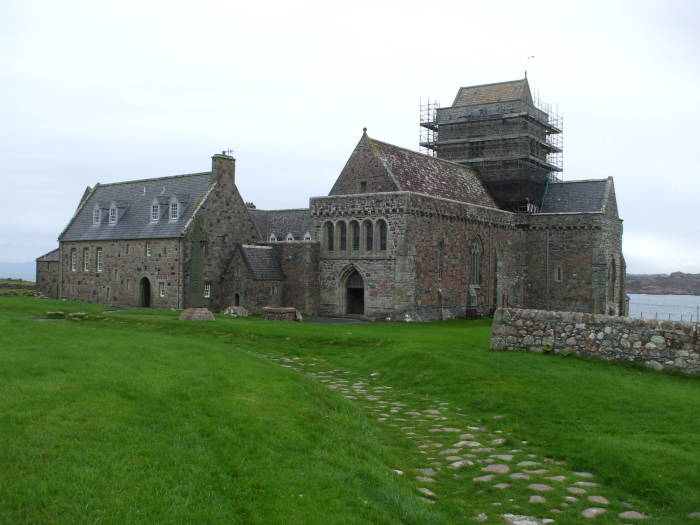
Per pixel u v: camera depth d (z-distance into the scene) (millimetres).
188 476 11164
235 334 34469
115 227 64062
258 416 14758
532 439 16703
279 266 57031
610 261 68125
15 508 9422
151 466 11289
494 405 19516
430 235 53969
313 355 29969
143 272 59812
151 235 58844
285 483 11562
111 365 17766
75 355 18875
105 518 9477
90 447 11586
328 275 55438
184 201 58312
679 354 22047
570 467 14766
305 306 55438
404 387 22828
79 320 40312
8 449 10977
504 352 25703
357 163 55812
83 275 66688
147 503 10086
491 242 62969
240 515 10359
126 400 14383
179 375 17469
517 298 67625
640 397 19156
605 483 13742
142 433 12570
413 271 51875
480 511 12148
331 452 13617
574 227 65625
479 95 75500
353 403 19422
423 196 52844
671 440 15781
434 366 23828
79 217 70188
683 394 19531
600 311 64875
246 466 11984
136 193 66188
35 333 23562
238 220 59312
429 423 18203
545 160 77125
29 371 16016
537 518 11906
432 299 54281
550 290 67062
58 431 12023
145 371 17531
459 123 74438
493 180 70125
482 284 61594
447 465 14688
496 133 72875
